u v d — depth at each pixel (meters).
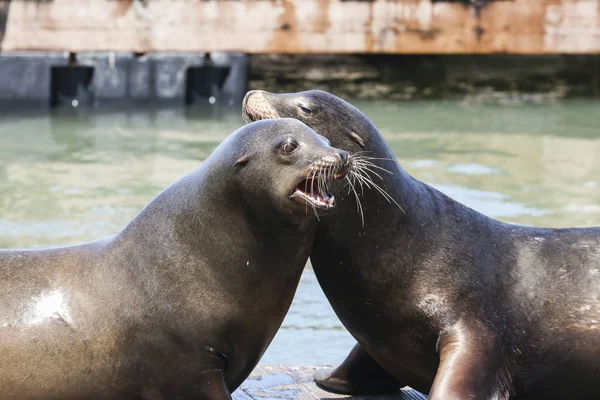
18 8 77.12
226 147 19.52
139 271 19.61
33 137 64.88
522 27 81.19
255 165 18.94
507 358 21.27
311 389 23.95
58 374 19.38
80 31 78.00
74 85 79.44
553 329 21.78
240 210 19.19
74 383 19.42
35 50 77.81
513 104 83.31
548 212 45.56
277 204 18.77
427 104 82.38
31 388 19.41
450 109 79.94
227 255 19.30
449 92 89.25
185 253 19.47
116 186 50.62
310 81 90.94
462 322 21.25
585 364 21.86
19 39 77.56
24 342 19.38
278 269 19.53
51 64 77.25
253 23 79.88
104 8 78.12
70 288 19.73
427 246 22.02
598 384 22.09
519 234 23.03
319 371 24.52
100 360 19.38
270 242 19.22
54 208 45.88
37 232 41.41
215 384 19.47
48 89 77.44
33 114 75.00
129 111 77.56
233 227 19.27
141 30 79.06
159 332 19.28
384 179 21.89
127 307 19.44
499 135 67.75
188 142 63.53
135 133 66.81
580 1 80.50
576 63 96.88
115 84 79.19
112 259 19.92
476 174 54.38
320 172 18.50
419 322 21.64
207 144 62.78
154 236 19.77
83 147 61.47
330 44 80.50
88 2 77.88
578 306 21.92
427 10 80.69
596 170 56.03
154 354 19.34
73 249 20.38
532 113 78.38
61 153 59.44
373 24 80.50
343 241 21.73
